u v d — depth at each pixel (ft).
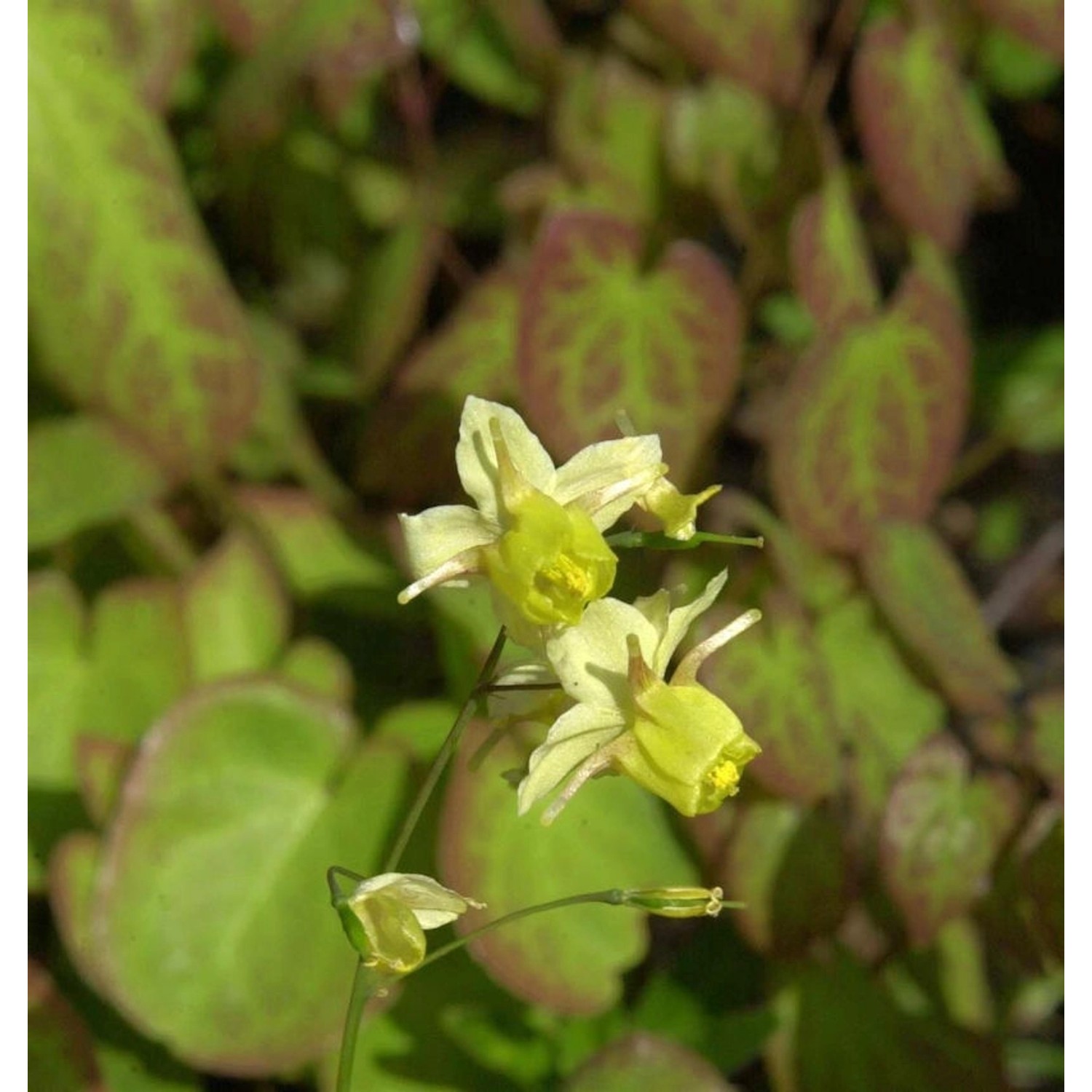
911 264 0.88
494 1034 0.80
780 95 0.83
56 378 0.82
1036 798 0.84
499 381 0.88
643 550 0.86
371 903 0.62
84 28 0.81
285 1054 0.76
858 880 0.84
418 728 0.82
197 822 0.78
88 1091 0.76
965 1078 0.83
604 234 0.83
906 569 0.86
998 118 1.17
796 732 0.82
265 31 0.83
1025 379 1.08
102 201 0.81
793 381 0.83
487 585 0.68
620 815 0.81
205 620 0.85
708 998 0.86
